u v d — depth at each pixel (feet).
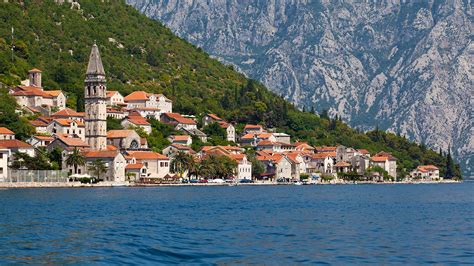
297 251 403.75
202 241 441.27
